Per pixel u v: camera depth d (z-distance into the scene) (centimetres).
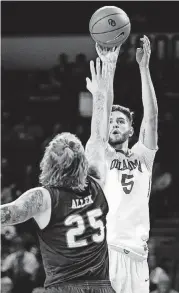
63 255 589
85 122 2028
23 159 1981
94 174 642
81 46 2078
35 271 1527
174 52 2036
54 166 603
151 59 2034
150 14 2059
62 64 2066
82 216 602
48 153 610
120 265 812
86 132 2005
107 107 673
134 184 826
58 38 2073
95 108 671
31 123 2039
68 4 2062
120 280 811
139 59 802
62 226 591
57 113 2039
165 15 2048
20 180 1944
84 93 2045
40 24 2073
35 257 1545
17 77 2058
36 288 1452
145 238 819
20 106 2047
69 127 2022
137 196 825
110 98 678
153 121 816
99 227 610
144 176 834
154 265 1505
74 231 594
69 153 604
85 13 2084
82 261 592
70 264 589
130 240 815
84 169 611
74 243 592
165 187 1828
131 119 854
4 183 1925
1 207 562
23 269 1522
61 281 585
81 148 615
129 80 2019
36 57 2064
